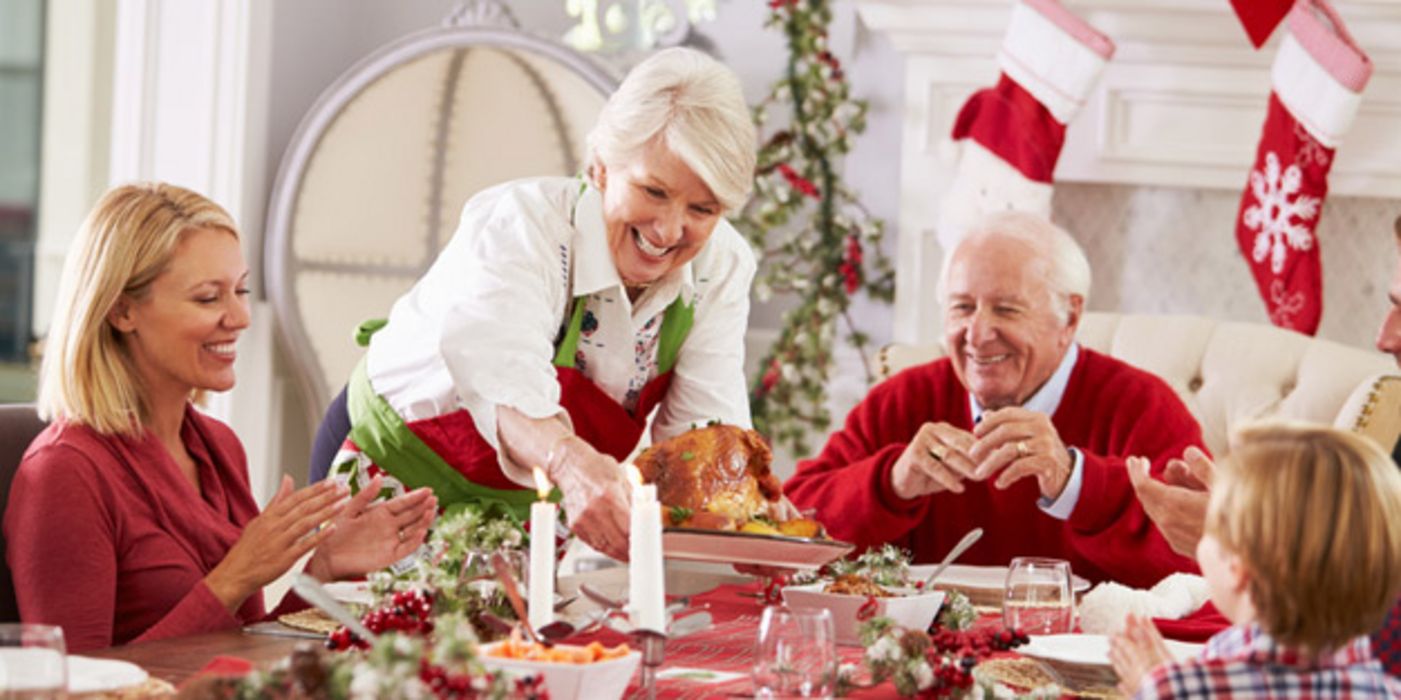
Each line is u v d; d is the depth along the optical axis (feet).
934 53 16.89
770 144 17.46
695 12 17.93
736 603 8.42
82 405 7.55
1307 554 4.92
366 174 17.21
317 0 18.33
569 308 8.70
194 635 6.79
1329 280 16.40
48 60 17.76
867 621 6.30
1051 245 10.66
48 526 7.31
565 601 7.29
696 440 8.13
